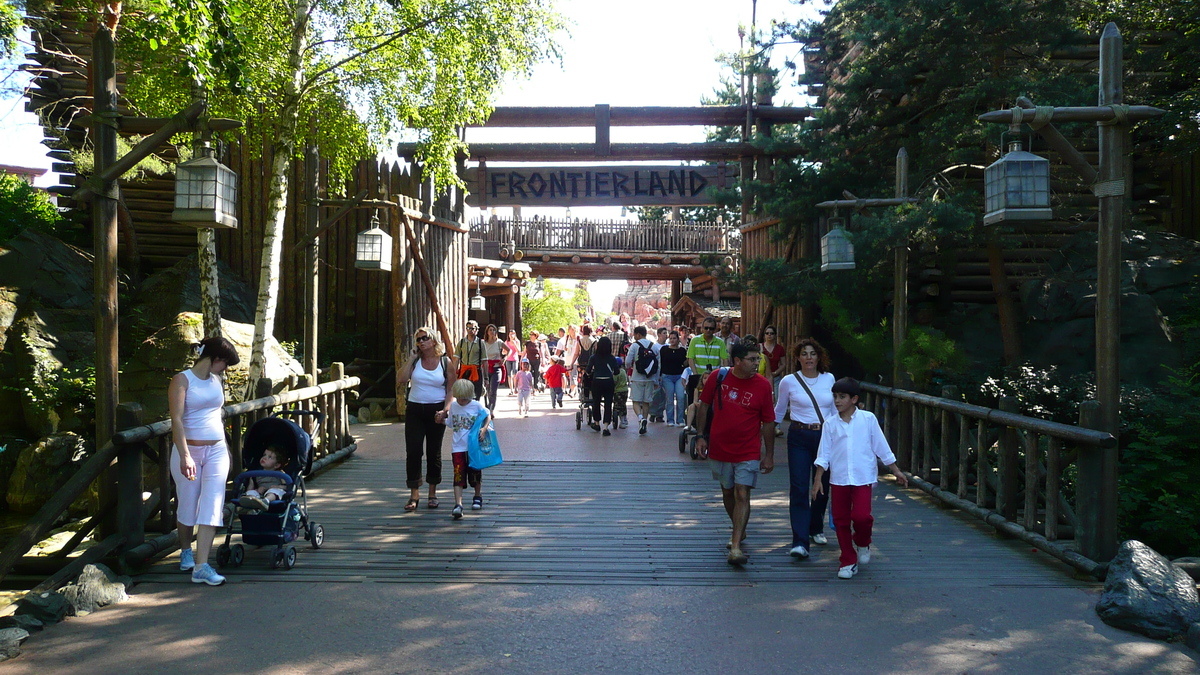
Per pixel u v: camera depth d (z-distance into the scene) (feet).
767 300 61.31
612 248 106.22
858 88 49.85
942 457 30.32
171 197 62.23
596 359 47.39
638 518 27.63
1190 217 59.72
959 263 57.00
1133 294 49.08
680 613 18.49
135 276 58.90
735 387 22.38
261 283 38.78
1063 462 24.56
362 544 24.21
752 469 22.08
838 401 21.12
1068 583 20.66
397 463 37.73
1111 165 21.50
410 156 58.95
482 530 25.96
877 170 51.37
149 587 20.15
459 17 37.73
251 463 22.93
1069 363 49.37
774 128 59.11
